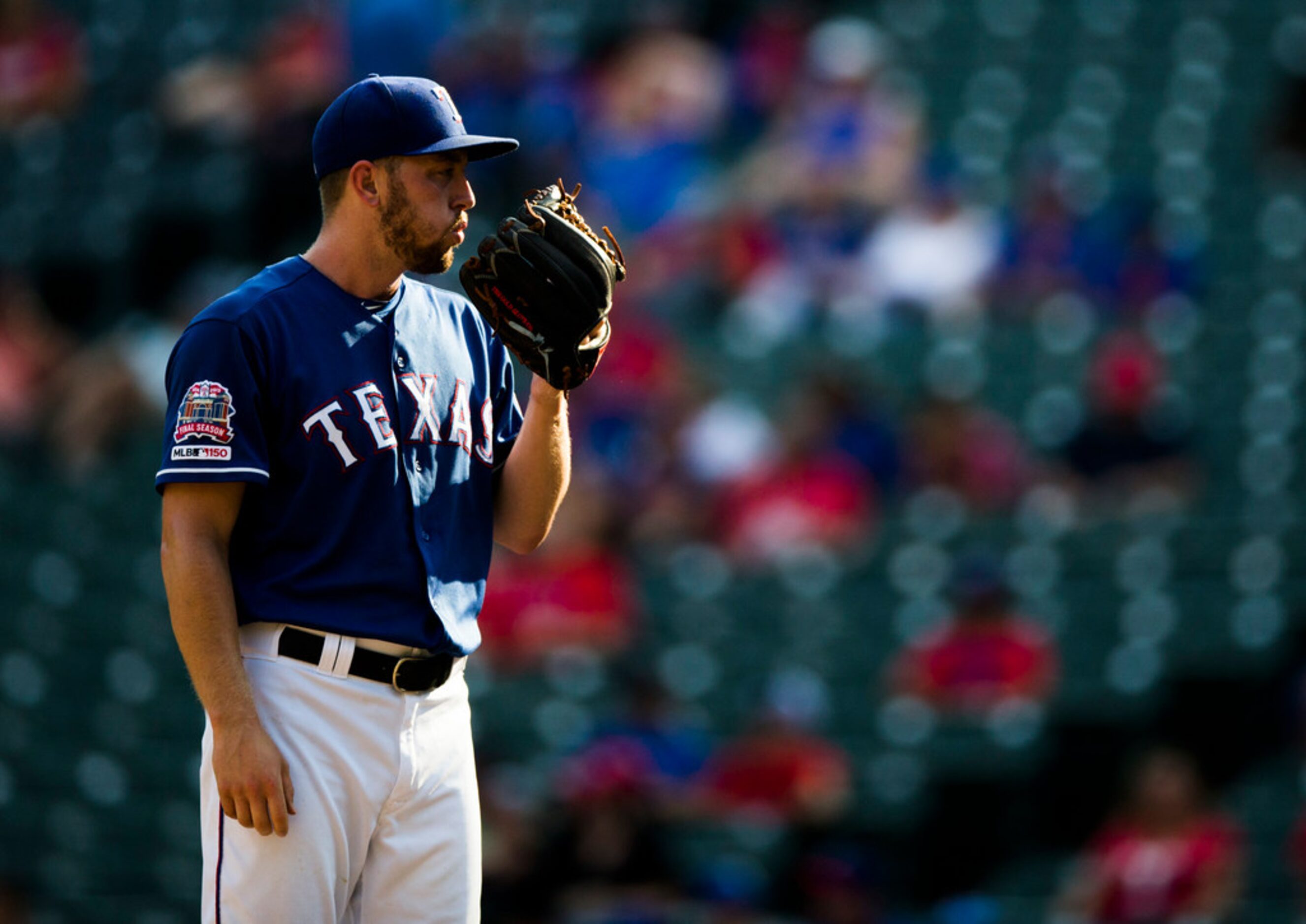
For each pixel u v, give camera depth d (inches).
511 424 419.5
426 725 382.9
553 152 1600.6
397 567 376.8
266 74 1681.8
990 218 1566.2
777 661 1186.6
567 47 1866.4
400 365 383.6
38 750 1107.9
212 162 1701.5
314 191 1626.5
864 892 1015.0
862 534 1257.4
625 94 1727.4
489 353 411.2
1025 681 1128.8
